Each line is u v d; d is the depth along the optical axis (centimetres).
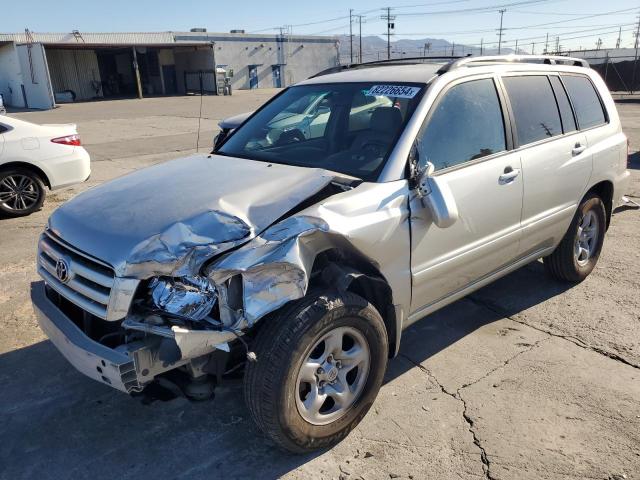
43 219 752
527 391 342
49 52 4003
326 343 277
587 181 452
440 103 341
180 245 250
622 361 372
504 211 373
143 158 1248
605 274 516
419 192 305
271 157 366
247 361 262
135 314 253
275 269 246
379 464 285
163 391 286
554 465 281
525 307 455
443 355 386
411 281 317
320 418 285
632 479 271
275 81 5569
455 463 284
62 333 275
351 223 277
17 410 332
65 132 798
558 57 457
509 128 382
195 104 3180
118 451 298
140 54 4500
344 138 354
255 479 277
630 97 2939
